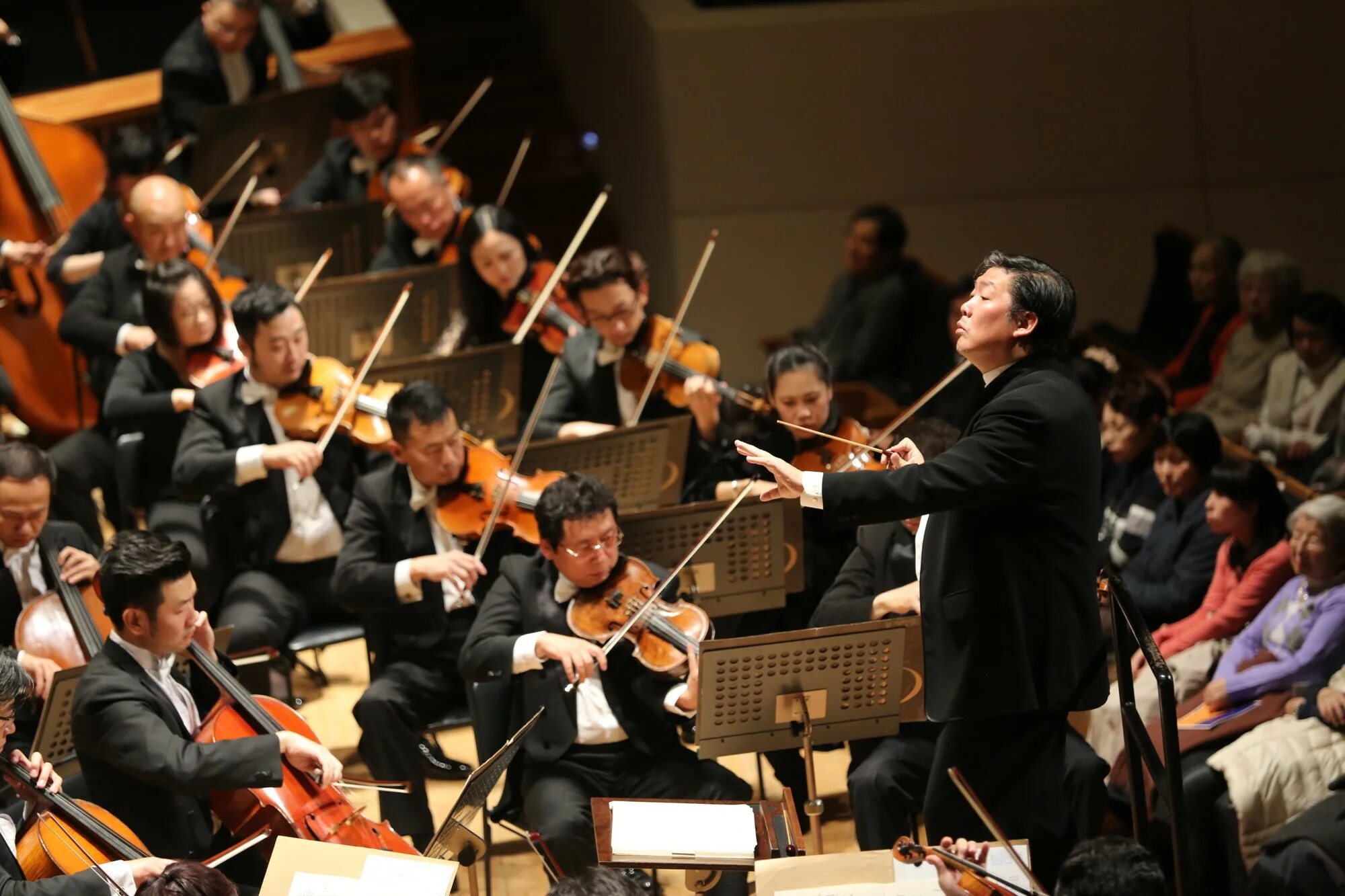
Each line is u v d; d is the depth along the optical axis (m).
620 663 15.06
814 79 30.66
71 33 34.34
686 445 17.95
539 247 23.69
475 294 22.38
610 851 12.45
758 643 13.11
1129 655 14.68
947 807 13.11
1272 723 15.34
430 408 16.50
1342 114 31.36
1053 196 31.58
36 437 24.45
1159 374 23.88
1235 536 17.06
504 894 15.70
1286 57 31.08
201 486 17.78
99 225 23.23
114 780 13.65
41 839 12.71
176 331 19.27
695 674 14.42
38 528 16.38
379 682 16.27
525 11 35.50
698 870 12.74
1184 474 17.92
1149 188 31.66
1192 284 24.73
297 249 24.22
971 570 12.35
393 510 17.06
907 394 24.53
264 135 25.77
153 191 21.17
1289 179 31.59
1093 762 14.39
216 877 11.01
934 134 31.12
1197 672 16.67
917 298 25.30
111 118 28.03
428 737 18.72
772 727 13.66
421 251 24.02
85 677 13.58
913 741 15.16
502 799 15.37
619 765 14.98
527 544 17.23
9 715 12.69
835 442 17.30
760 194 31.00
